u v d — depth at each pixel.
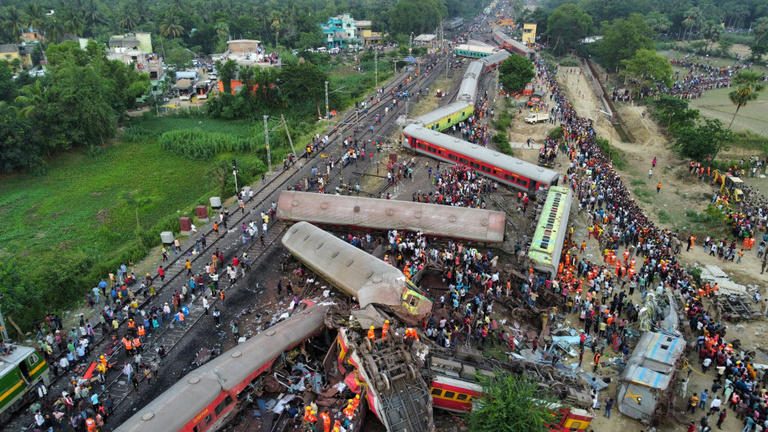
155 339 42.38
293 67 112.81
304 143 88.31
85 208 71.44
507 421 29.89
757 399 35.03
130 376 37.75
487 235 53.72
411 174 72.56
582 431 33.31
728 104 121.56
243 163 80.50
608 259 52.66
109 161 89.12
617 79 145.12
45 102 90.62
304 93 111.06
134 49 147.62
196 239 57.91
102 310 45.69
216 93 121.00
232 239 57.88
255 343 36.72
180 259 54.16
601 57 159.25
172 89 132.25
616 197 65.19
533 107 108.81
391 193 67.69
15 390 34.38
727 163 83.31
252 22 182.88
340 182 70.38
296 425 34.19
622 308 45.31
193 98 128.75
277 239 57.72
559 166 78.12
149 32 177.62
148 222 67.12
